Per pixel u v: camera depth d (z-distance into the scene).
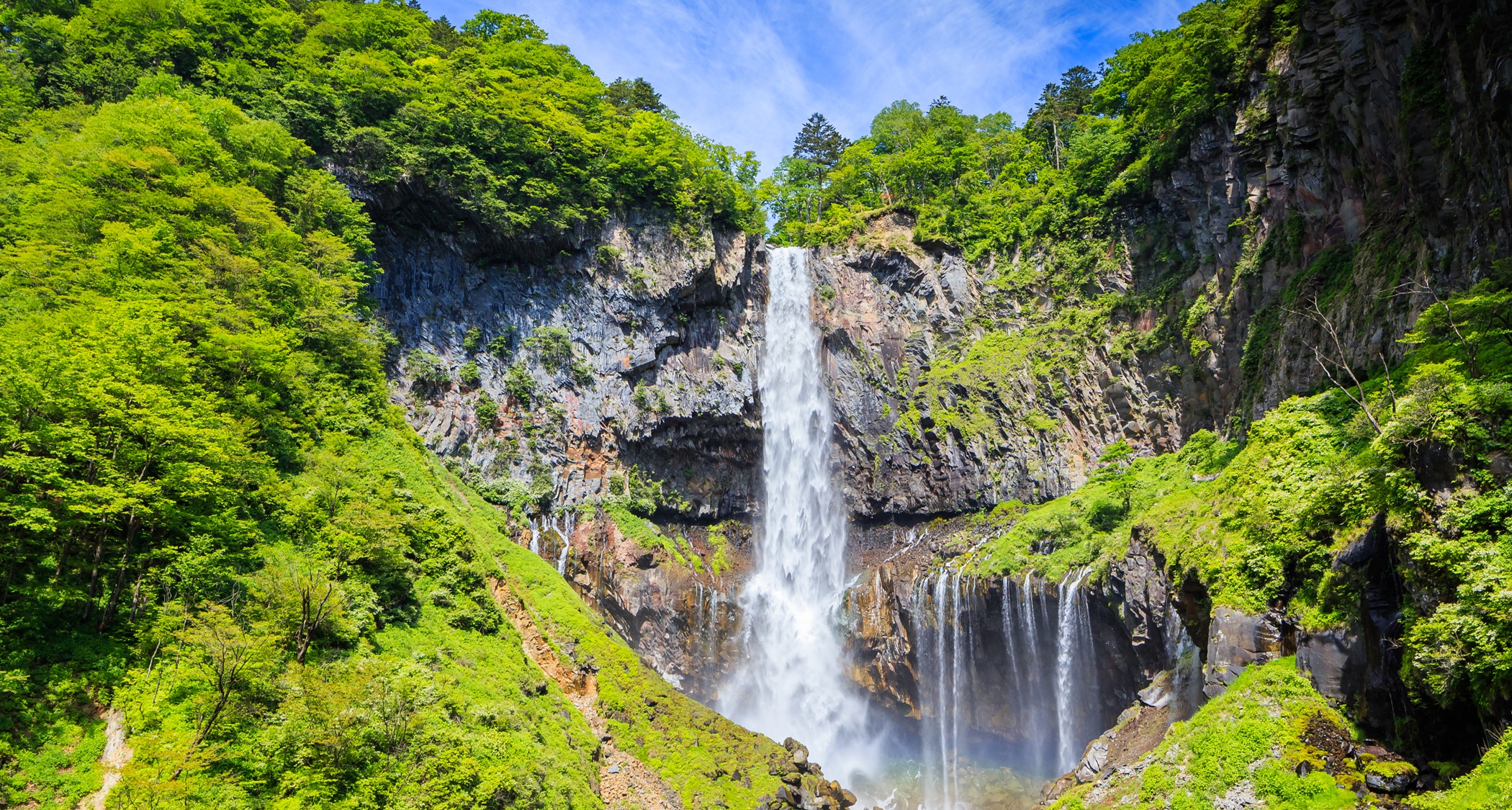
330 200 51.28
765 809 42.75
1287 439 36.94
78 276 34.00
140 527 29.05
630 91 82.69
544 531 61.53
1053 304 73.69
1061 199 76.06
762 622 68.31
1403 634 26.78
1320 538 31.91
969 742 58.88
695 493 71.69
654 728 45.12
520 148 65.44
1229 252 56.88
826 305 80.19
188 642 26.33
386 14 65.62
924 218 81.88
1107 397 66.44
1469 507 24.47
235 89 56.50
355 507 36.31
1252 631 32.72
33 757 22.66
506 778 29.44
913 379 76.12
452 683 33.91
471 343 63.28
